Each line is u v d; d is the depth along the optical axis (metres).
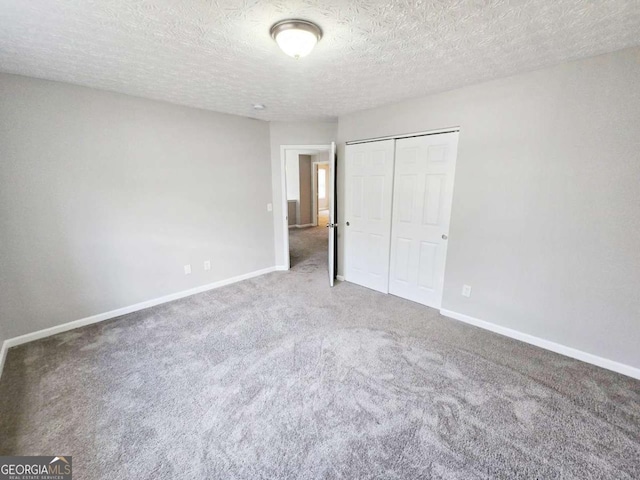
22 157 2.46
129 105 2.97
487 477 1.43
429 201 3.12
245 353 2.44
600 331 2.23
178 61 2.11
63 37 1.76
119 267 3.10
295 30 1.59
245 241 4.26
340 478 1.42
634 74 1.91
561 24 1.62
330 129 4.34
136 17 1.54
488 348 2.50
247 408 1.86
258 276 4.45
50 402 1.90
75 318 2.87
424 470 1.46
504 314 2.70
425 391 2.00
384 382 2.09
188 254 3.65
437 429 1.70
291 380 2.11
